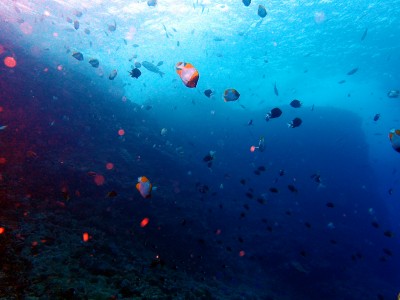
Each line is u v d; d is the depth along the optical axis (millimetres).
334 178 26094
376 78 30078
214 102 31953
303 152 27375
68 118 13836
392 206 35250
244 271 13031
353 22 19969
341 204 24578
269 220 18406
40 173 9875
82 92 17703
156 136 20000
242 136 29141
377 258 20312
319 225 20422
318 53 26625
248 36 24906
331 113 28609
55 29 27000
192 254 11570
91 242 7465
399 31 19969
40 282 4793
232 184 21953
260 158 27797
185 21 22797
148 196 4145
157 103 31625
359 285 15398
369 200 25422
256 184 24484
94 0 19812
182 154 20656
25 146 10828
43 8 22297
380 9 17875
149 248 10102
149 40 28078
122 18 22578
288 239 16750
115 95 23969
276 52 27984
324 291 13852
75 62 27797
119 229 9812
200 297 8000
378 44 22469
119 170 13297
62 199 9453
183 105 31594
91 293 5109
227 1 19141
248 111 30766
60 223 7715
